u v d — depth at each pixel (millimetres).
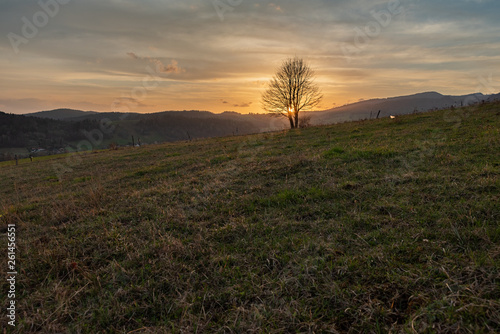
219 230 5301
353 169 8156
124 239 5312
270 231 5113
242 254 4410
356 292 3217
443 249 3682
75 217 7184
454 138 10719
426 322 2654
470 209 4637
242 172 9711
